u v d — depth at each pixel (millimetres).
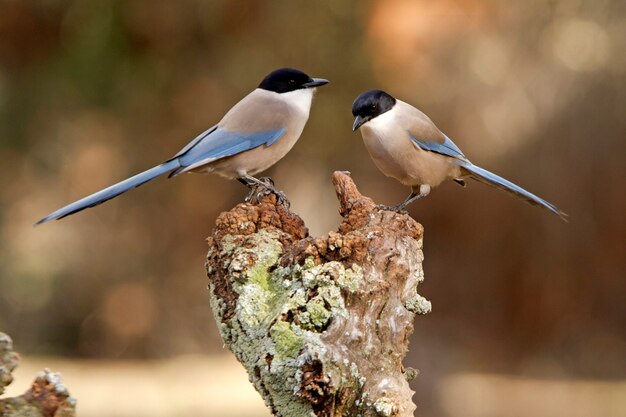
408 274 4742
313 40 15078
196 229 21312
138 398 18531
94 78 15625
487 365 17672
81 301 22625
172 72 15664
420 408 17047
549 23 16109
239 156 7980
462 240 17516
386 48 14742
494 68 15836
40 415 3820
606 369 17578
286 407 4496
